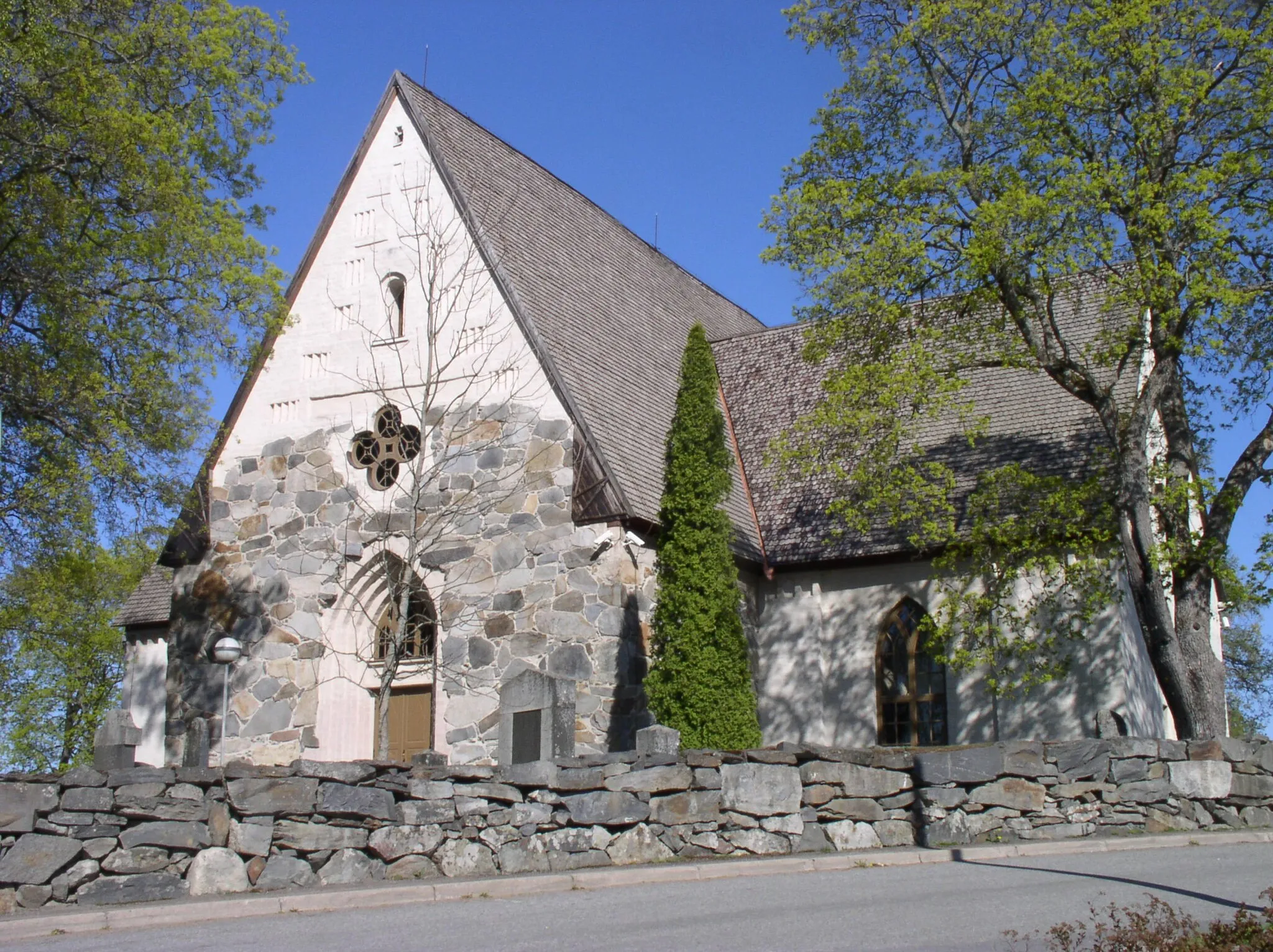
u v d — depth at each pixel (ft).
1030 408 85.25
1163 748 57.47
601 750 70.44
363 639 80.74
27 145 76.84
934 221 71.72
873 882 44.39
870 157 77.46
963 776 54.24
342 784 48.16
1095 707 74.02
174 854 45.62
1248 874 44.01
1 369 77.36
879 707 81.82
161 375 81.25
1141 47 67.00
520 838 49.96
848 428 75.97
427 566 77.71
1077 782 55.57
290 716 79.46
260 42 90.58
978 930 34.65
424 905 42.93
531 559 75.36
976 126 74.64
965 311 73.46
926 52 75.82
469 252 81.76
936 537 71.77
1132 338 70.03
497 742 73.10
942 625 74.84
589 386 80.94
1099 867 46.55
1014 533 71.26
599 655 72.02
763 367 102.58
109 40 81.92
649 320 100.63
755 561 84.38
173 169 82.74
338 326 85.25
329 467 82.84
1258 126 67.26
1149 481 70.33
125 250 81.10
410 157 85.56
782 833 52.16
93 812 45.01
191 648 83.66
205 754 60.39
